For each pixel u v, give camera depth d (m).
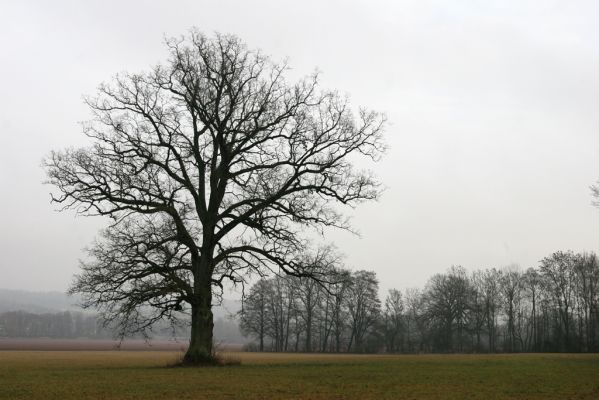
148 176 29.97
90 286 27.67
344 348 100.50
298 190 31.66
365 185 31.98
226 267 31.27
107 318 28.23
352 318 93.94
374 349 91.88
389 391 19.39
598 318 83.25
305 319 93.88
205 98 31.28
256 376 24.64
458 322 95.12
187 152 31.61
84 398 17.27
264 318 95.50
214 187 31.73
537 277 95.81
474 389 20.08
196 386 20.62
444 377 24.89
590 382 22.84
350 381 22.78
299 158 31.75
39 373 27.84
